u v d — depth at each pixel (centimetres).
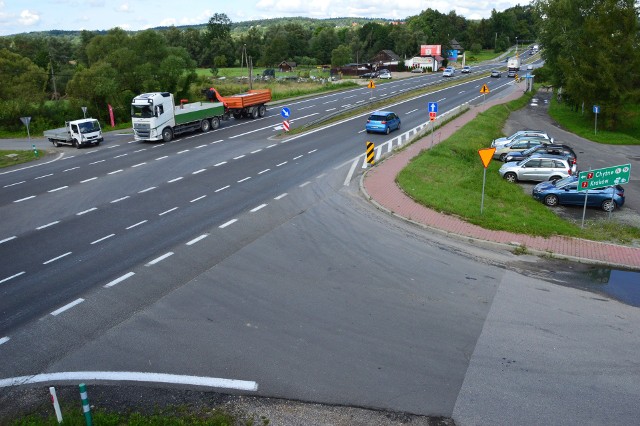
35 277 1384
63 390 895
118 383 909
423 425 792
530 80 7012
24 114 4478
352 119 4378
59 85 8225
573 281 1355
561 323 1116
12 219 1917
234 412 827
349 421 804
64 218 1906
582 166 2914
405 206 1959
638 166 2927
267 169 2623
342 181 2367
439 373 924
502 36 16912
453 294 1252
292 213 1905
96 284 1325
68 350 1023
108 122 4772
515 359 969
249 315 1145
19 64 5791
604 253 1541
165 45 6216
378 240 1630
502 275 1380
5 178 2617
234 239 1634
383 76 9000
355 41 13800
